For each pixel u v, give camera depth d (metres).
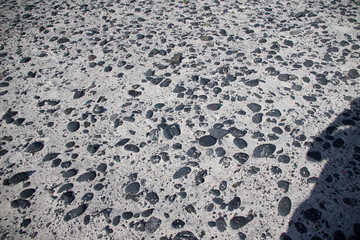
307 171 1.59
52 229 1.40
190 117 1.95
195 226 1.39
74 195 1.54
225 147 1.75
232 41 2.69
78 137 1.86
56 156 1.75
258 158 1.68
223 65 2.39
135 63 2.46
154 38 2.78
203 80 2.24
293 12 3.15
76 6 3.48
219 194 1.51
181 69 2.37
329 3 3.32
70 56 2.58
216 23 2.99
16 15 3.30
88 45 2.72
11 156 1.76
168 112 2.00
